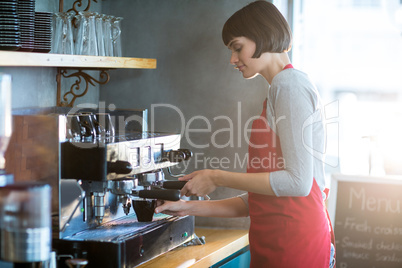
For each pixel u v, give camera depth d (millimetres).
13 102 2125
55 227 1678
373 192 2295
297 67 2717
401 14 3170
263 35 1730
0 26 1622
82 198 1748
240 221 2545
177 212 1949
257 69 1797
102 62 2021
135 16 2629
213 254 2057
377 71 3795
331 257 1938
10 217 1271
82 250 1680
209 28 2533
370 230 2287
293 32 2629
